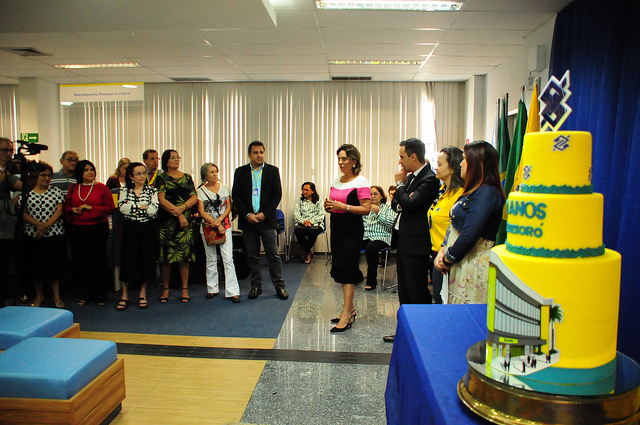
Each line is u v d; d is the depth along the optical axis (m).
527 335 0.75
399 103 6.64
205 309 3.86
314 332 3.26
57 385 1.69
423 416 0.88
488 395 0.73
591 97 2.93
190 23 3.83
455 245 1.92
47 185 3.81
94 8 3.53
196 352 2.88
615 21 2.61
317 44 4.68
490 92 5.84
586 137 0.76
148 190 3.90
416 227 2.70
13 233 3.64
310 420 2.05
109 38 4.46
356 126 6.70
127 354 2.84
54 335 2.26
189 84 6.82
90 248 3.91
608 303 0.74
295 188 6.83
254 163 4.13
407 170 2.79
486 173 1.94
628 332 2.22
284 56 5.18
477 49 4.80
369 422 2.03
